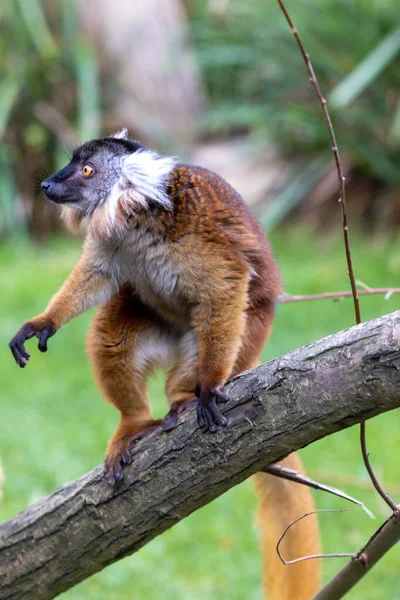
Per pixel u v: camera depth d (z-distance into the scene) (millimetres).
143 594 9961
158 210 7070
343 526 10977
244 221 7301
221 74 25328
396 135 19719
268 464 5785
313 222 21594
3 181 23172
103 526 6273
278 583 7617
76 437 13172
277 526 7703
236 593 9844
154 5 24641
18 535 6527
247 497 11766
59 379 15211
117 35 24516
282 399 5520
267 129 21625
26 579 6555
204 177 7297
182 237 7008
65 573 6492
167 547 10781
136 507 6168
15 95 23625
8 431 13422
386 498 5906
